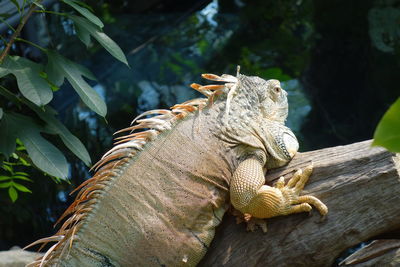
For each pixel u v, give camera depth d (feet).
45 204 36.96
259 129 16.07
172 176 15.21
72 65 16.15
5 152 14.94
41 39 36.58
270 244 15.17
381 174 14.30
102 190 15.12
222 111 16.14
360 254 16.24
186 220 15.03
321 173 15.14
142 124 15.90
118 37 45.85
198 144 15.57
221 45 48.49
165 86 45.88
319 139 46.39
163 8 47.03
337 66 48.42
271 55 48.88
